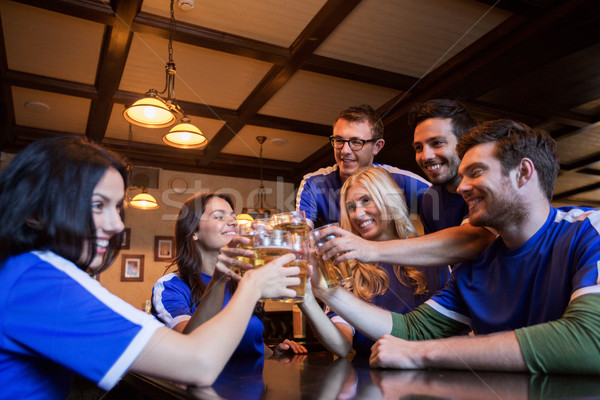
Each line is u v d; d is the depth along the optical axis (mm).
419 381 694
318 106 4840
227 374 860
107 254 846
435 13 3260
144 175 6395
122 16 3207
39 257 688
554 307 886
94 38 3639
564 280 875
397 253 1059
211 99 4695
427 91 4219
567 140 5383
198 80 4301
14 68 4062
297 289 862
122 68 3896
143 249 6312
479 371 791
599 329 714
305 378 773
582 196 7898
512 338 776
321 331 1162
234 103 4797
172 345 663
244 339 1404
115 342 647
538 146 929
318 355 1313
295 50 3676
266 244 858
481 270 1057
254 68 4102
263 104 4656
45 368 701
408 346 885
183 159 6555
